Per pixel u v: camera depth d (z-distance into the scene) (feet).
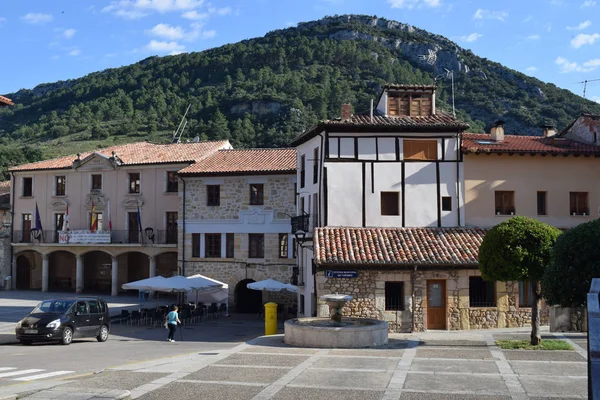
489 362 46.80
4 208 143.54
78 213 137.28
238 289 114.42
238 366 44.96
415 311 70.90
